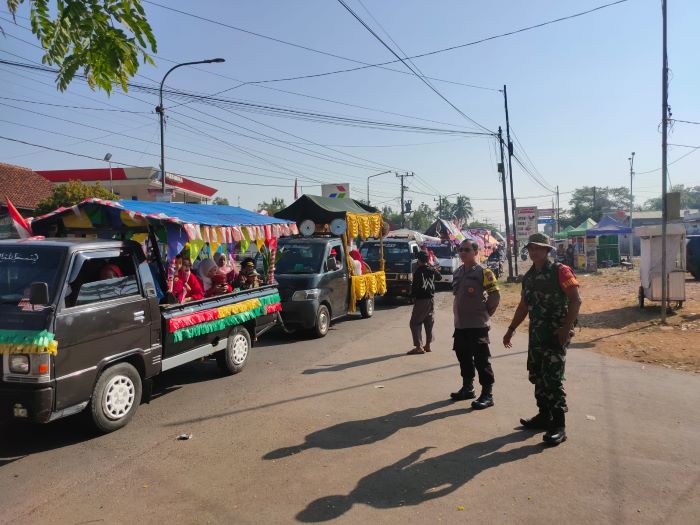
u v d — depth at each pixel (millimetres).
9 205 6246
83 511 3658
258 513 3604
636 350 8609
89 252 5137
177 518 3553
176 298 6469
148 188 34906
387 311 14914
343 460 4461
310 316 10117
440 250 22344
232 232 7465
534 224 35812
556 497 3785
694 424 5254
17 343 4367
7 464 4465
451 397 6207
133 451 4719
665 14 10398
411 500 3760
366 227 13398
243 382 7070
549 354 4785
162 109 19141
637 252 51531
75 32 3938
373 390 6590
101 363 4988
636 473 4156
